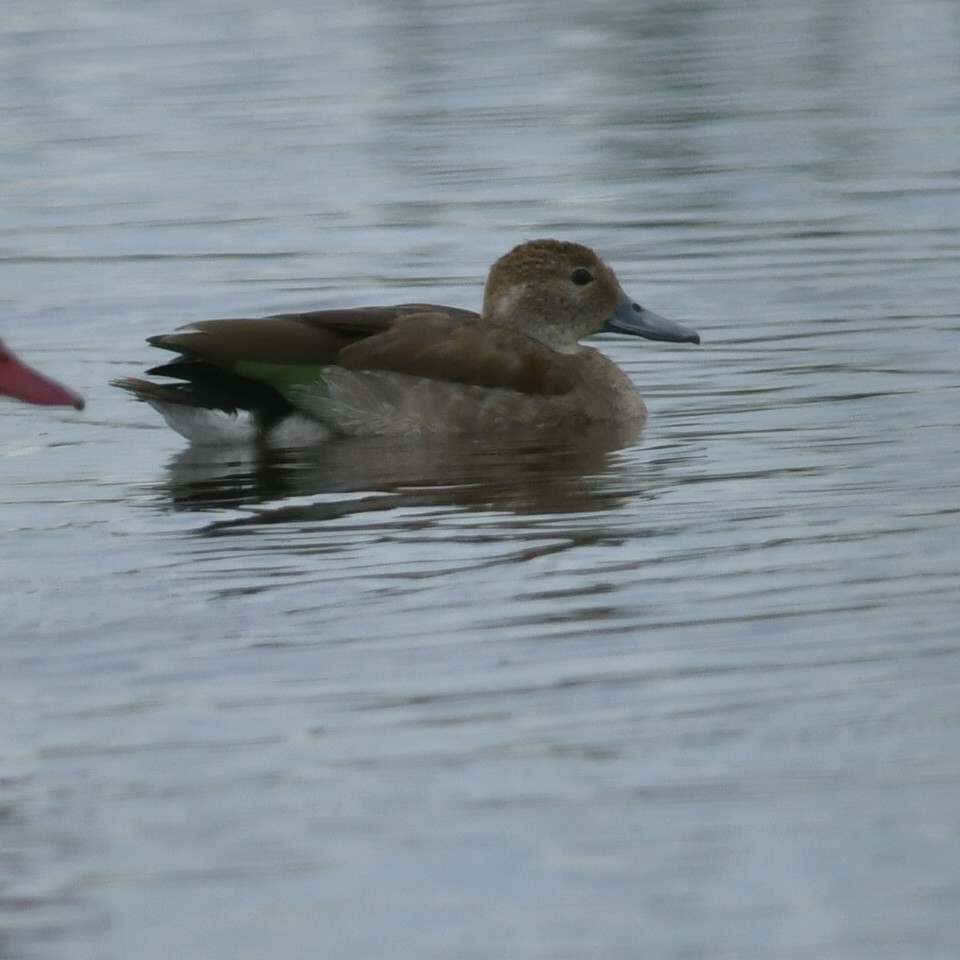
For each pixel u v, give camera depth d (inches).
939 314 743.1
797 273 813.9
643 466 583.2
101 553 503.2
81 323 786.2
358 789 353.7
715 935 303.3
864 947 298.7
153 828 342.0
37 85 1266.0
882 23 1430.9
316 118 1162.6
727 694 389.4
